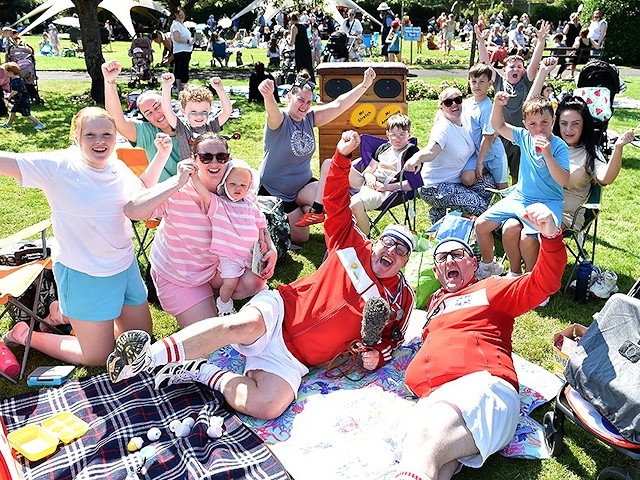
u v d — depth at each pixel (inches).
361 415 139.6
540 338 178.9
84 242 146.9
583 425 119.5
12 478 105.2
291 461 126.3
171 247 167.9
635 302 119.9
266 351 147.1
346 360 161.0
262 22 1322.6
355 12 1083.9
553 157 185.3
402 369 158.6
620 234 260.1
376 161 233.8
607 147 227.3
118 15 725.9
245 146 388.8
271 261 179.3
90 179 144.6
